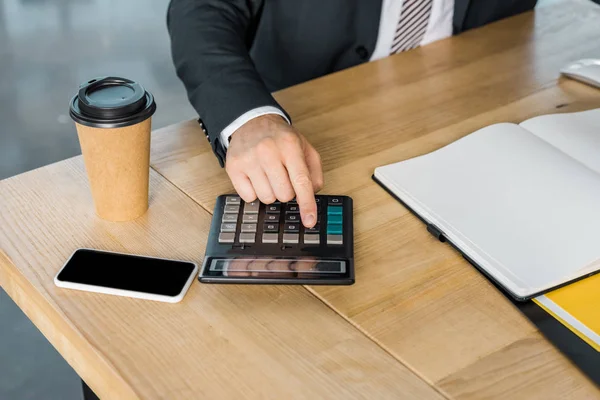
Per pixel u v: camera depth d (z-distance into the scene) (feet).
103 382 2.29
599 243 2.61
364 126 3.46
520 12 4.89
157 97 9.03
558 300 2.47
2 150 7.95
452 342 2.32
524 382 2.19
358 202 2.95
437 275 2.58
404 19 4.48
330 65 4.69
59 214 2.86
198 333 2.34
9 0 11.35
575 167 2.98
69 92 9.05
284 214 2.82
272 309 2.43
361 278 2.56
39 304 2.52
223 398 2.12
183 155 3.24
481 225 2.73
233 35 3.73
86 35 10.43
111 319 2.39
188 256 2.67
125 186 2.73
